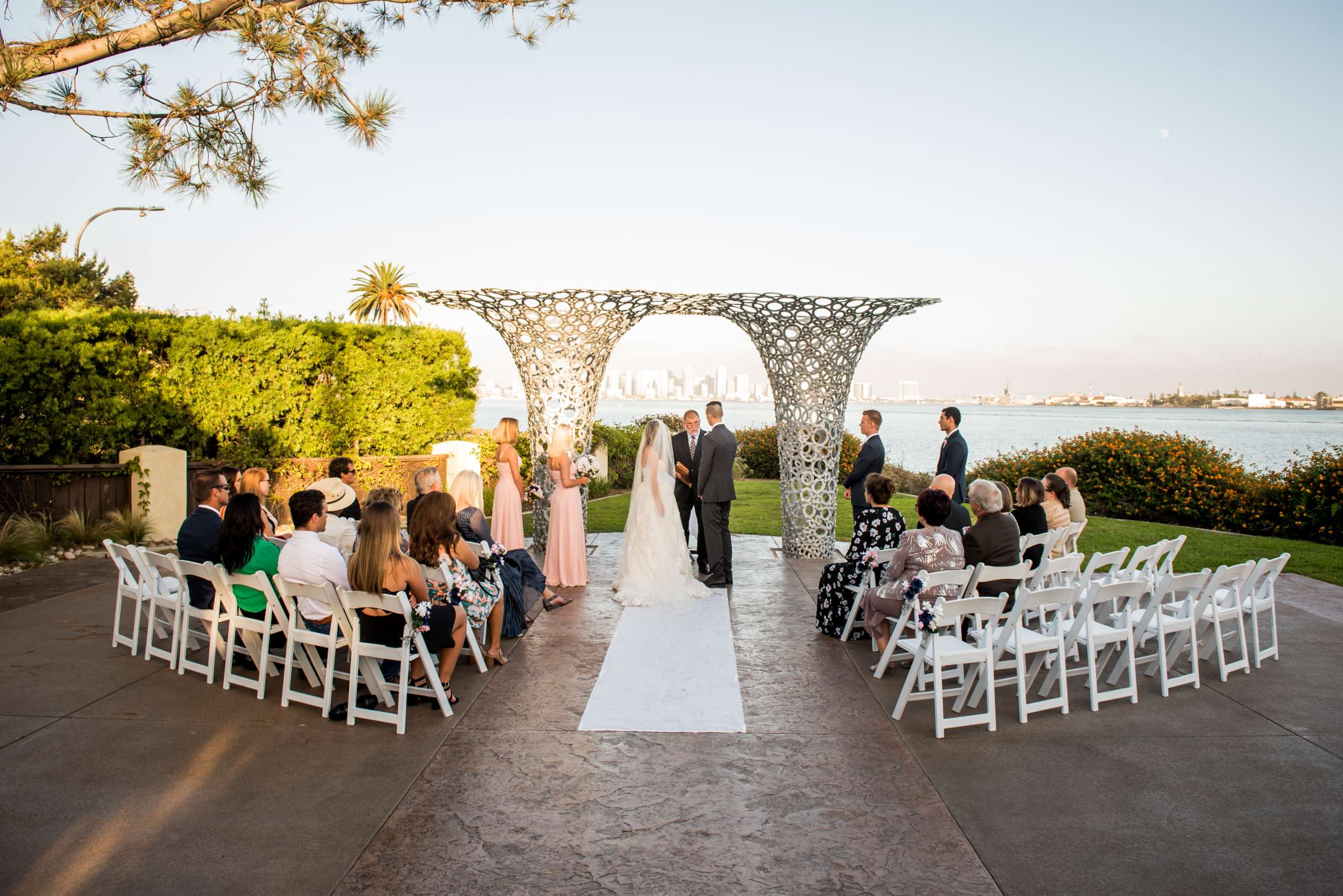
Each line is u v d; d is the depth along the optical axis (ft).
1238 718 16.93
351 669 16.20
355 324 49.55
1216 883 10.94
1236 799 13.34
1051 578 25.99
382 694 16.89
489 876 11.02
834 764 14.67
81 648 21.08
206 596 20.27
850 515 52.03
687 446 33.27
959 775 14.24
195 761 14.48
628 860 11.45
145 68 21.52
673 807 13.04
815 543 35.47
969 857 11.59
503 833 12.16
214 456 41.22
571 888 10.76
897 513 23.21
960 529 23.73
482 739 15.67
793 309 33.76
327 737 15.66
